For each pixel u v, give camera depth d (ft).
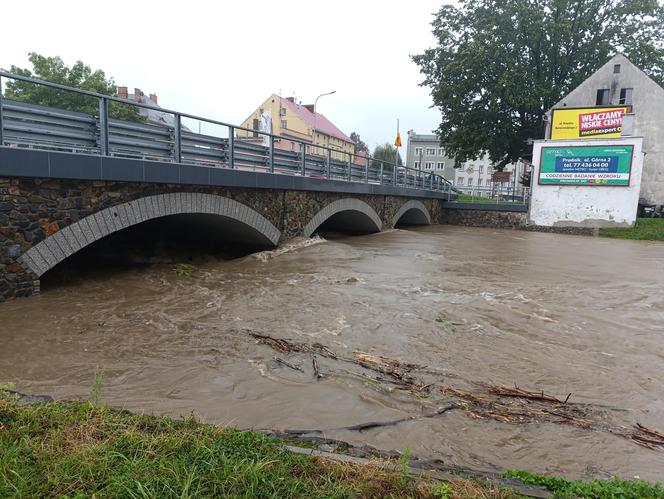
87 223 26.81
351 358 19.51
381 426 14.14
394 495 9.52
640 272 42.65
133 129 29.96
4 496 8.53
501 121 116.67
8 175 22.74
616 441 13.88
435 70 122.72
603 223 85.97
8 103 22.93
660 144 102.63
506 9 109.09
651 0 110.73
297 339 21.42
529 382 18.08
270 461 10.28
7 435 10.78
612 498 10.02
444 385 17.39
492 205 97.09
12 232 23.77
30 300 24.85
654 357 21.03
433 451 12.89
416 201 87.20
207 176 34.24
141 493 8.72
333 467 10.48
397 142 114.52
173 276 33.47
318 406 15.23
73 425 11.67
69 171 24.99
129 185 29.12
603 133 90.58
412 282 34.40
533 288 33.91
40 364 17.79
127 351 19.33
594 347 22.11
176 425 12.17
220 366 18.10
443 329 23.76
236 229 42.14
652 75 119.75
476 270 40.78
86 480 9.24
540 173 90.38
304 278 34.27
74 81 136.98
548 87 110.83
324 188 52.11
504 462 12.55
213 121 35.14
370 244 56.80
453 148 123.44
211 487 9.18
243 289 30.35
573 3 112.37
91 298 26.78
